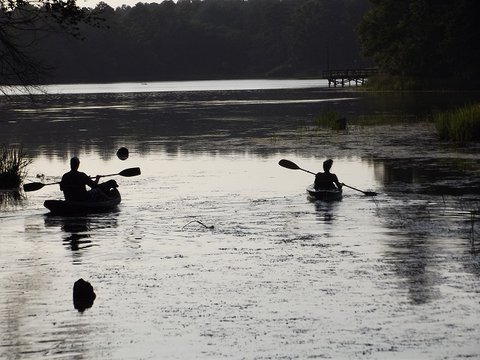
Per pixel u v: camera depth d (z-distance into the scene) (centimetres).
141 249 2048
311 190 2759
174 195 2864
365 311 1505
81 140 4969
